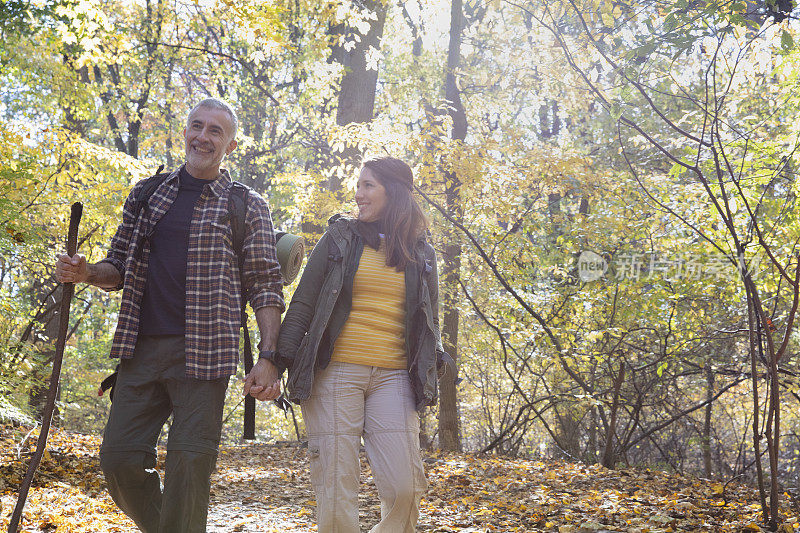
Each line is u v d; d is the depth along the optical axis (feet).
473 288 40.29
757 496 20.99
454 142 34.81
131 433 8.96
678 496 20.03
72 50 41.11
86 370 61.82
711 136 16.69
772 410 15.90
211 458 9.02
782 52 16.90
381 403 9.50
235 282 9.50
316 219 39.99
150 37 55.77
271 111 62.69
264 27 25.95
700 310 30.01
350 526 9.16
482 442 57.82
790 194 18.78
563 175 36.09
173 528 8.68
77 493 18.75
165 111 62.13
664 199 29.55
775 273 21.94
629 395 37.70
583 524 15.67
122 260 9.62
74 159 30.89
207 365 9.00
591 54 20.31
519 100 73.46
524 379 46.62
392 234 9.80
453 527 16.69
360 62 44.62
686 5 15.97
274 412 73.82
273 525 17.25
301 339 9.61
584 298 31.37
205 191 9.55
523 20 56.70
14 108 46.98
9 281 32.68
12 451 22.70
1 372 23.35
